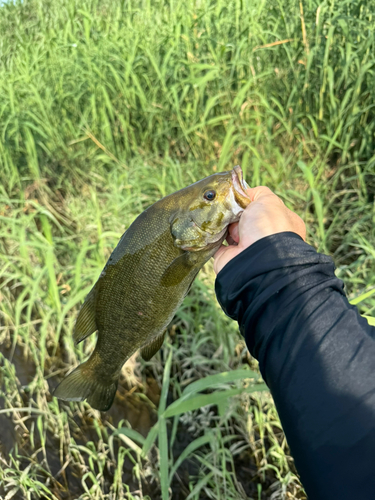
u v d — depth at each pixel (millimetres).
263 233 347
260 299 288
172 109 975
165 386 527
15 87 1126
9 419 629
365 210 768
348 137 794
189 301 682
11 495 542
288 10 1002
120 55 1055
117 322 419
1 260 855
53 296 679
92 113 1046
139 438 529
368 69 819
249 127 833
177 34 992
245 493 536
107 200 917
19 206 962
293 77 944
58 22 1372
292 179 868
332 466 230
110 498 535
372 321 377
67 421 614
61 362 702
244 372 476
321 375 251
